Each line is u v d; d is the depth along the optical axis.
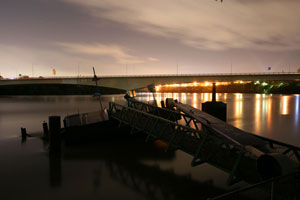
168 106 23.31
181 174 10.91
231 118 29.61
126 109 16.53
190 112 13.24
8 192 9.50
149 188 9.56
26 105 62.28
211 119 11.66
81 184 10.06
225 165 8.39
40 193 9.34
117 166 12.12
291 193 6.24
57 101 81.75
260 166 6.91
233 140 8.18
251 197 8.40
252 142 8.03
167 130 13.22
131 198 8.76
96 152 14.52
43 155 14.33
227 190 9.23
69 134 16.17
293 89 165.12
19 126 27.02
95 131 16.73
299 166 6.54
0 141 18.30
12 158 13.81
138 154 14.03
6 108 52.84
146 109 20.50
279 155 6.75
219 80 80.56
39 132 22.70
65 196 9.05
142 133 18.03
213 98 38.03
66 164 12.59
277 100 73.62
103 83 87.44
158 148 15.24
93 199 8.77
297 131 20.89
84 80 89.06
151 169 11.63
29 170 11.84
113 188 9.60
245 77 78.69
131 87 85.75
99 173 11.23
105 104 65.75
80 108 52.03
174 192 9.16
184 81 82.19
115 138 17.28
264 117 30.50
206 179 10.34
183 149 10.27
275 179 5.44
